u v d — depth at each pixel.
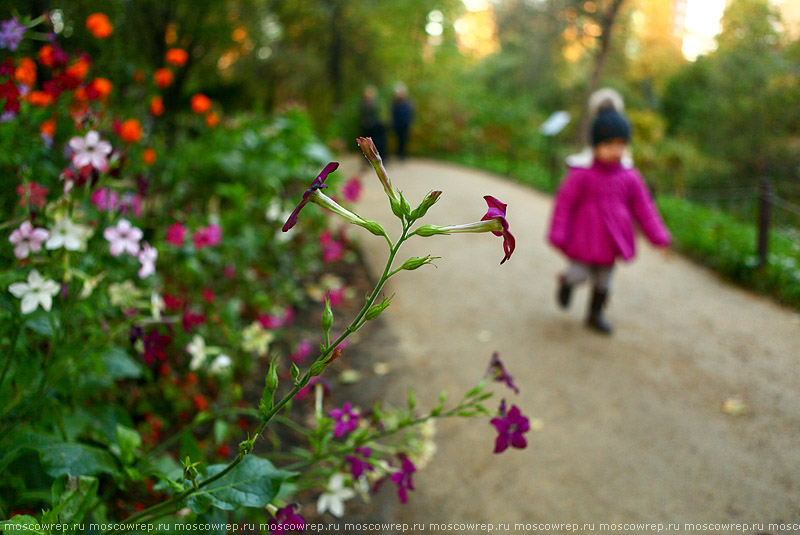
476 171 12.19
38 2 2.63
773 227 5.90
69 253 1.60
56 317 1.62
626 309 4.25
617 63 17.83
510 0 19.98
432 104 14.95
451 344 3.72
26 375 1.56
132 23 7.29
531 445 2.65
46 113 2.12
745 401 2.93
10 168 1.87
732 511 2.18
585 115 14.89
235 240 3.81
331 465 2.36
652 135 14.02
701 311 4.18
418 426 2.25
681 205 6.96
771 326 3.87
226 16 9.37
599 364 3.41
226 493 1.17
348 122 13.80
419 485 2.40
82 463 1.31
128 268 2.38
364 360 3.47
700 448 2.58
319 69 14.27
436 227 0.93
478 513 2.24
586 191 3.64
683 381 3.17
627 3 15.55
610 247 3.63
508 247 0.92
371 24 14.56
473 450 2.62
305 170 5.21
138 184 2.54
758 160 9.91
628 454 2.56
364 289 4.64
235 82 12.91
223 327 2.56
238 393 1.84
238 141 5.09
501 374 1.58
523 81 20.03
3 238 1.59
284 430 2.68
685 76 13.83
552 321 4.07
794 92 9.23
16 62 2.03
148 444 2.27
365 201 7.65
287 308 3.97
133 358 2.60
